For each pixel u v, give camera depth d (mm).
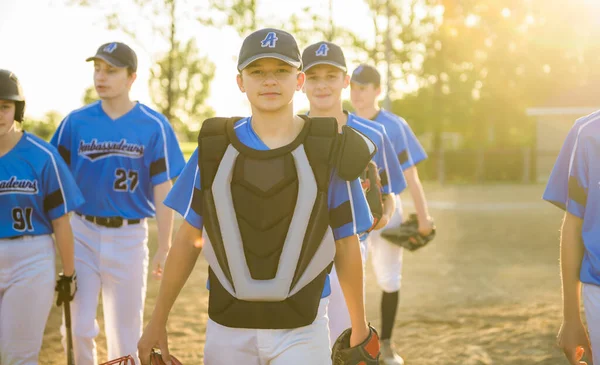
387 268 5047
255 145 2361
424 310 6477
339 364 2506
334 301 3730
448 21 34812
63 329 4047
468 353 5113
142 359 2588
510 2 35250
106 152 4035
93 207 4012
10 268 3395
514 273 8484
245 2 26203
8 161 3389
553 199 2709
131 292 4047
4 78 3326
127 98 4125
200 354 5180
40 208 3479
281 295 2320
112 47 4035
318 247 2328
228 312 2379
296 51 2363
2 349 3449
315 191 2307
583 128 2584
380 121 5008
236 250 2324
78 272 3979
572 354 2613
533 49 35688
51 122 55156
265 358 2414
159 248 4145
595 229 2547
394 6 33688
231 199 2326
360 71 4957
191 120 52719
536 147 29719
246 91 2385
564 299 2656
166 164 4121
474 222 14258
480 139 36500
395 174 4129
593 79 33062
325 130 2350
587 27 35531
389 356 4922
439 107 35531
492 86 35812
